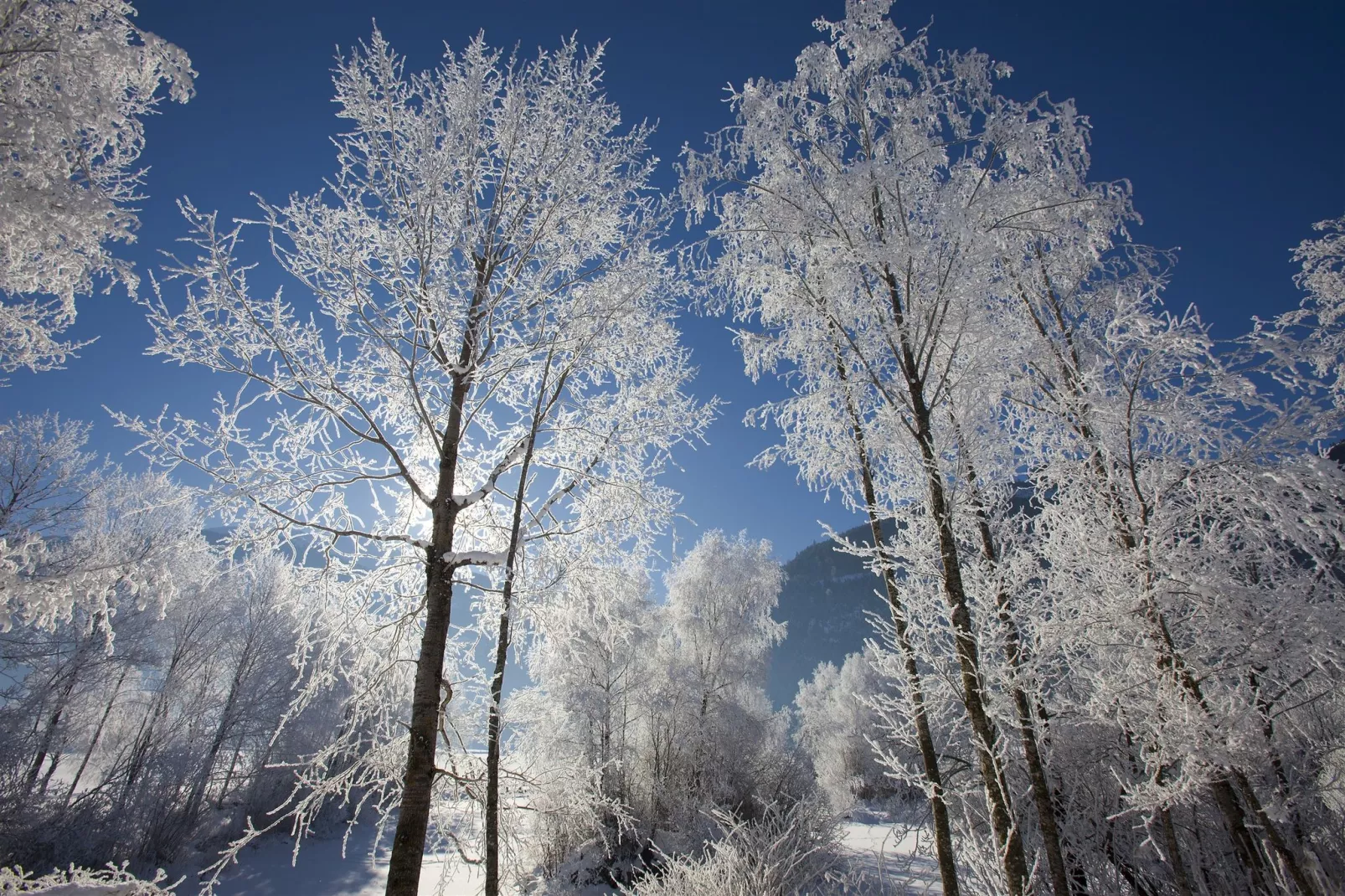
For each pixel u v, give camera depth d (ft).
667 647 60.85
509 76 16.42
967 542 16.46
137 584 13.76
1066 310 16.63
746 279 16.17
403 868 10.49
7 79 11.21
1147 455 13.39
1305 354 11.56
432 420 15.89
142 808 42.63
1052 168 14.12
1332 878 12.62
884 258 12.52
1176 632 13.12
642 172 17.02
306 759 12.69
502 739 17.19
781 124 14.88
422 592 15.42
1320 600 11.60
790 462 17.21
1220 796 12.14
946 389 14.17
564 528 16.40
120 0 12.01
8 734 35.32
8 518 30.91
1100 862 16.43
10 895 9.11
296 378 13.19
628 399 16.72
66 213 10.80
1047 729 15.12
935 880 23.44
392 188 14.89
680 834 38.34
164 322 12.35
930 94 14.07
